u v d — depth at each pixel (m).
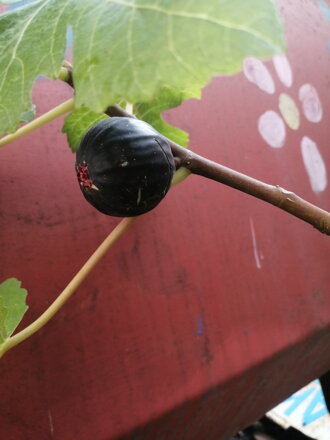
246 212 0.42
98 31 0.13
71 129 0.27
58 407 0.29
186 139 0.28
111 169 0.17
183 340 0.35
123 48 0.12
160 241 0.36
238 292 0.39
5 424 0.27
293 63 0.52
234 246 0.40
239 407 0.45
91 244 0.32
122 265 0.33
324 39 0.58
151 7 0.12
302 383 0.58
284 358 0.43
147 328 0.33
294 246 0.45
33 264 0.29
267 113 0.47
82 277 0.21
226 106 0.44
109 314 0.32
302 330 0.43
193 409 0.36
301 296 0.44
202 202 0.39
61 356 0.29
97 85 0.12
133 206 0.18
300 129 0.50
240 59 0.10
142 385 0.32
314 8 0.59
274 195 0.19
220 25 0.10
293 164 0.48
